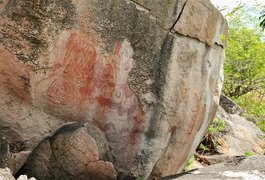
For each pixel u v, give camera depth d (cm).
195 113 469
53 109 361
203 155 833
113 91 391
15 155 346
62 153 361
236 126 1066
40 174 361
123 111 401
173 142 451
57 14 343
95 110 384
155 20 404
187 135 469
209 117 518
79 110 374
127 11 382
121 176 407
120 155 407
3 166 333
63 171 366
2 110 340
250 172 391
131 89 402
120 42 384
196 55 450
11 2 326
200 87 468
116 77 389
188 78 445
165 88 423
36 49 339
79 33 357
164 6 407
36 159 358
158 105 421
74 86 366
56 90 357
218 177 377
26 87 343
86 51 365
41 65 343
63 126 368
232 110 1197
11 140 347
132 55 396
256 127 1143
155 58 412
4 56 330
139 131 415
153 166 429
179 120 447
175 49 423
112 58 382
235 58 1338
